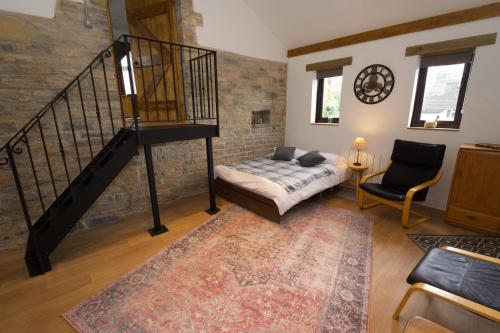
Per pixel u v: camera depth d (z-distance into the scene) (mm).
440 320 1619
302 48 4527
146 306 1741
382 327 1562
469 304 1281
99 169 2379
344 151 4250
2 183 2383
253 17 4160
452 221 2824
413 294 1824
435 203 3307
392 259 2240
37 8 2316
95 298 1824
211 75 3598
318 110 4691
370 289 1879
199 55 3527
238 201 3424
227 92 4086
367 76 3746
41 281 2016
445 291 1385
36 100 2434
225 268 2129
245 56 4195
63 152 2455
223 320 1620
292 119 4996
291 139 5098
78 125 2709
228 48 3943
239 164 3945
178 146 3623
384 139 3721
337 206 3434
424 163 3020
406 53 3289
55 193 2455
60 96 2350
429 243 2480
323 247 2424
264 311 1684
